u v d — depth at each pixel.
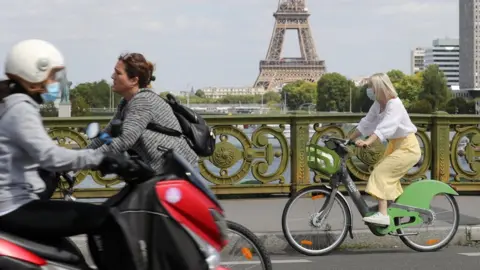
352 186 8.34
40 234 4.26
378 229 8.38
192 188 4.41
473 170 11.73
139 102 5.71
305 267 7.89
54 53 4.21
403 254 8.61
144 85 5.94
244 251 5.83
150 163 5.71
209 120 11.10
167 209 4.36
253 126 11.23
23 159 4.18
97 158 4.20
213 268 4.41
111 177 10.96
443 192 8.60
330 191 8.34
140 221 4.38
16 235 4.23
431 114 11.59
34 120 4.11
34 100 4.23
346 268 7.85
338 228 8.41
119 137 5.59
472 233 9.05
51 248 4.27
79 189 10.88
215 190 11.14
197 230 4.40
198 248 4.39
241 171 11.21
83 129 10.80
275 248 8.69
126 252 4.32
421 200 8.50
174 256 4.36
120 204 4.41
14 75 4.17
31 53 4.15
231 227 5.81
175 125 5.75
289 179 11.36
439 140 11.56
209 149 5.88
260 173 11.23
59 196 10.08
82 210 4.29
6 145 4.12
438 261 8.20
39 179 4.26
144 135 5.70
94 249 4.39
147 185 4.42
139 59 5.89
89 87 126.38
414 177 11.58
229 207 10.70
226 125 11.16
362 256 8.49
